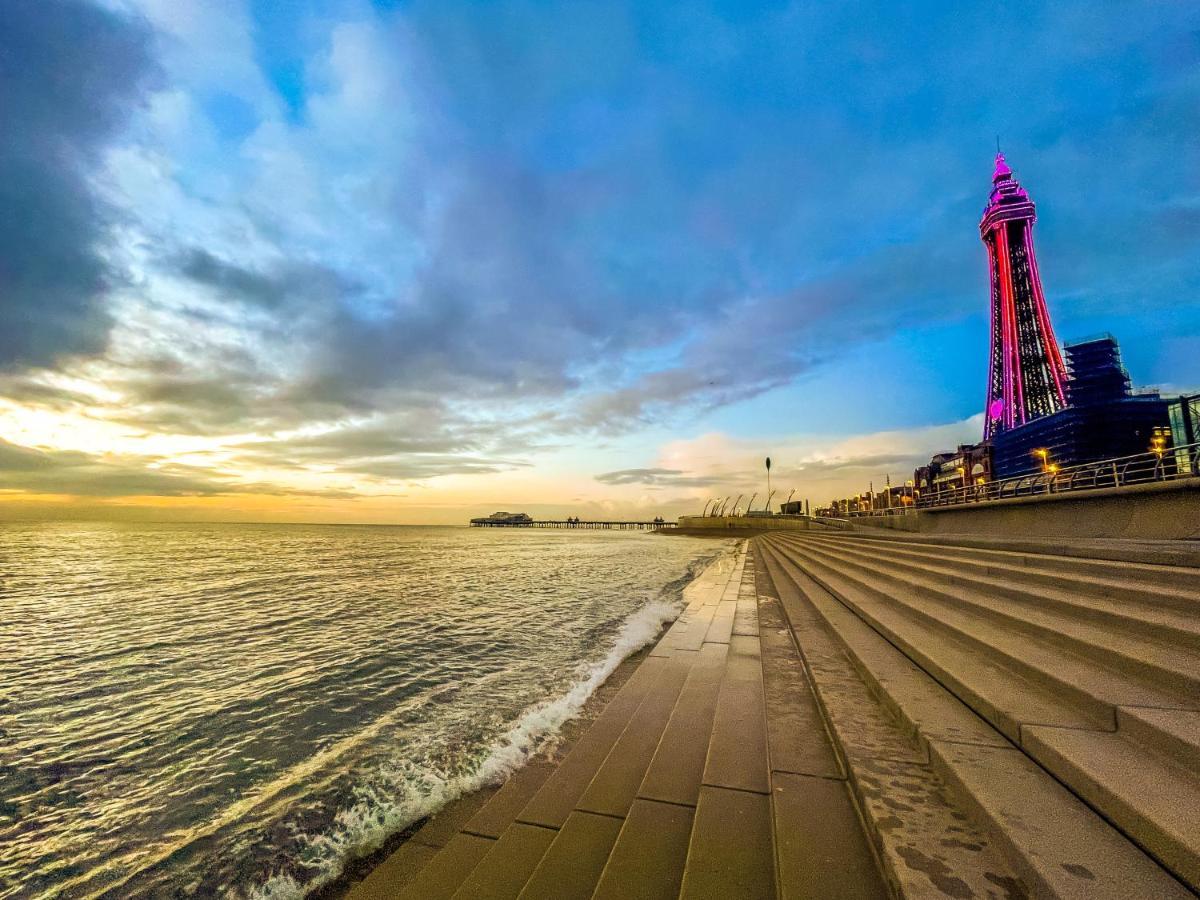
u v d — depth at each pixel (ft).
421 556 150.71
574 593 66.23
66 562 118.93
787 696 16.55
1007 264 452.76
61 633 42.93
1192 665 10.45
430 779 15.89
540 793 12.14
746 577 59.47
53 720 23.35
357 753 18.76
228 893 11.60
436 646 36.73
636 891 8.04
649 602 51.75
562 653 33.14
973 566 26.35
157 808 15.57
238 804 15.53
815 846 8.41
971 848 7.50
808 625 27.04
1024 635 15.92
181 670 31.60
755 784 11.09
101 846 13.70
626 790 11.81
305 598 62.95
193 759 19.01
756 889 7.70
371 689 27.12
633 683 19.45
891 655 17.89
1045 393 427.33
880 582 33.24
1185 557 17.81
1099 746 8.80
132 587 73.87
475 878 9.18
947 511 88.48
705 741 13.99
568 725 18.54
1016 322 446.19
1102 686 10.71
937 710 12.28
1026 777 8.84
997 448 372.79
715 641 25.67
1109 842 6.93
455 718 21.70
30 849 13.64
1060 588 19.31
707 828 9.41
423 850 12.22
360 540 284.00
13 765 18.74
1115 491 43.57
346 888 11.45
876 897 7.14
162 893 11.76
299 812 14.78
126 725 22.66
